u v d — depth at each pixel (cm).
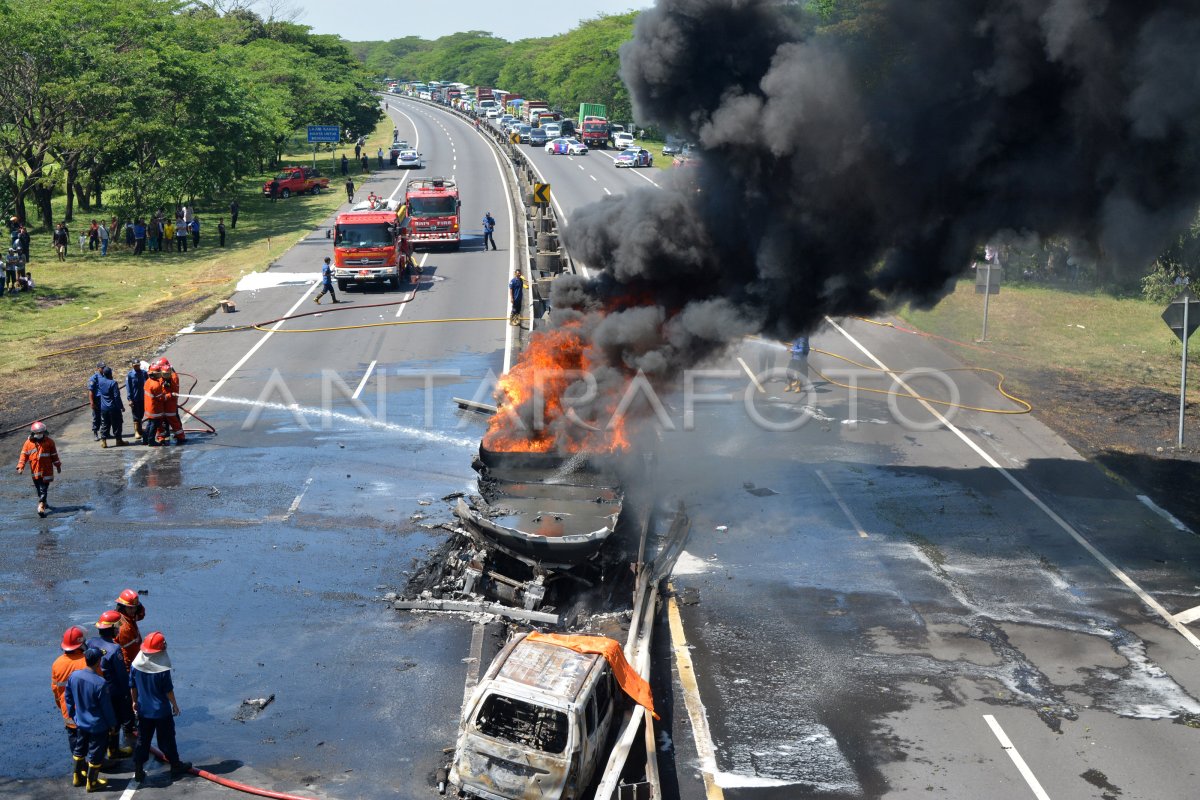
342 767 1161
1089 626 1491
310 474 2103
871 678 1352
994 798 1115
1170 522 1859
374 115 10125
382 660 1393
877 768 1166
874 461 2175
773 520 1867
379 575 1652
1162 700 1305
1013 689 1328
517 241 4906
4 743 1201
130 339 3212
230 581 1625
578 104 11625
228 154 5622
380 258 3766
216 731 1230
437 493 2006
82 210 5981
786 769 1163
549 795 1052
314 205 6341
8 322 3438
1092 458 2184
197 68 5400
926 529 1830
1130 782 1142
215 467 2145
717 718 1261
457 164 8094
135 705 1163
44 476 1864
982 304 3584
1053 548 1752
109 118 5116
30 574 1641
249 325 3356
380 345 3111
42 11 4806
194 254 4822
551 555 1459
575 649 1204
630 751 1167
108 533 1808
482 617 1503
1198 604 1555
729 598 1570
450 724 1247
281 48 9188
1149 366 2892
